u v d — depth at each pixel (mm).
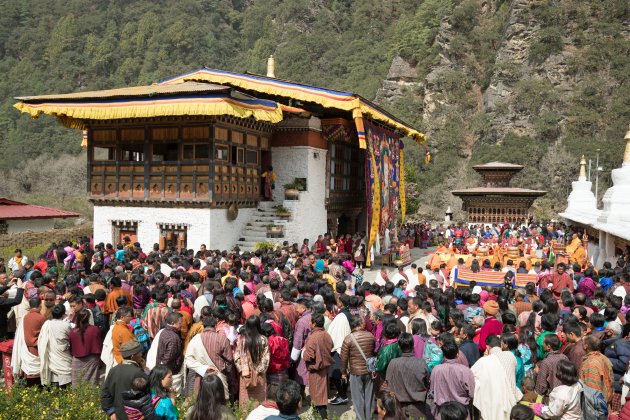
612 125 88812
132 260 15289
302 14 146750
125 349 6699
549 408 6207
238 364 7938
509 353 7020
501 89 98688
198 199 20500
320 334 8375
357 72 125438
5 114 115688
